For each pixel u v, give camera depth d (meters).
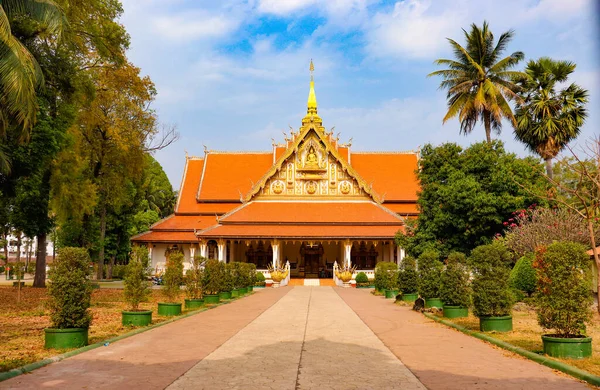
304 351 12.03
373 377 9.30
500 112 43.88
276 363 10.56
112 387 8.54
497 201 31.48
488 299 15.41
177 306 20.42
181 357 11.27
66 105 31.14
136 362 10.70
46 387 8.55
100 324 17.08
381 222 49.06
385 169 58.59
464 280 19.45
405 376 9.40
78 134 39.12
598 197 20.00
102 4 36.09
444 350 12.30
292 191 53.00
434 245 34.22
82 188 38.59
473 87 45.69
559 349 10.99
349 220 49.38
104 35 36.75
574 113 40.88
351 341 13.66
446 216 33.25
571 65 42.44
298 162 53.44
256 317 19.80
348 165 52.47
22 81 17.94
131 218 61.62
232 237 47.94
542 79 43.19
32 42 26.92
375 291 36.94
